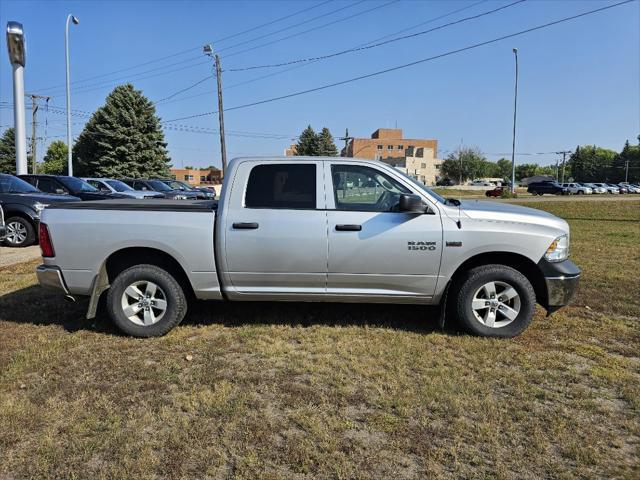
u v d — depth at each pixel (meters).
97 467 2.71
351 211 4.59
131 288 4.73
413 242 4.52
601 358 4.20
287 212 4.59
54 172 74.44
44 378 3.82
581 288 6.58
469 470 2.68
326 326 4.99
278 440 2.96
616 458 2.79
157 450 2.86
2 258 8.99
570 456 2.80
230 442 2.94
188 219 4.65
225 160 33.69
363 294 4.67
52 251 4.71
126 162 46.12
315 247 4.55
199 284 4.72
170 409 3.34
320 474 2.65
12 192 10.80
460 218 4.57
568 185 63.62
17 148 16.28
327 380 3.76
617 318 5.32
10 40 15.59
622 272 7.65
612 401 3.47
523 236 4.51
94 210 4.71
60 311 5.54
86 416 3.24
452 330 4.88
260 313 5.45
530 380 3.79
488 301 4.65
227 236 4.59
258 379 3.79
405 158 107.69
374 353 4.28
